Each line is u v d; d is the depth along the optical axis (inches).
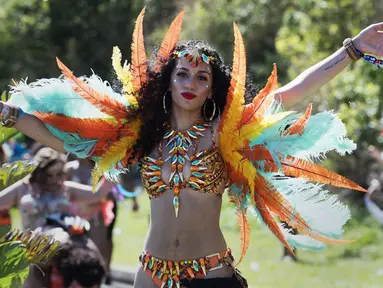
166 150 193.6
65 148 198.8
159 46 205.9
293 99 198.2
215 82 196.4
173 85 193.8
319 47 610.5
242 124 191.9
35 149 439.5
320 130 186.5
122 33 1288.1
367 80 565.3
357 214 642.2
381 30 199.5
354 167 668.7
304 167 193.9
